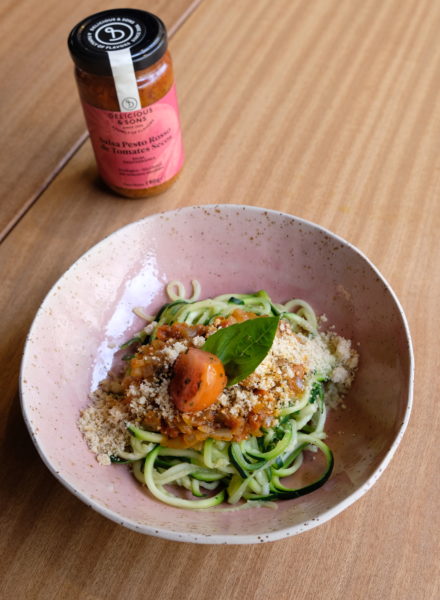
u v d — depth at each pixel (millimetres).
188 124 569
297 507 353
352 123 568
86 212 518
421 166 539
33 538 373
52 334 394
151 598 354
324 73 606
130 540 372
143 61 425
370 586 353
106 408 396
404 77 603
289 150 550
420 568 358
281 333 409
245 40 634
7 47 630
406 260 484
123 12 445
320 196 521
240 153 549
